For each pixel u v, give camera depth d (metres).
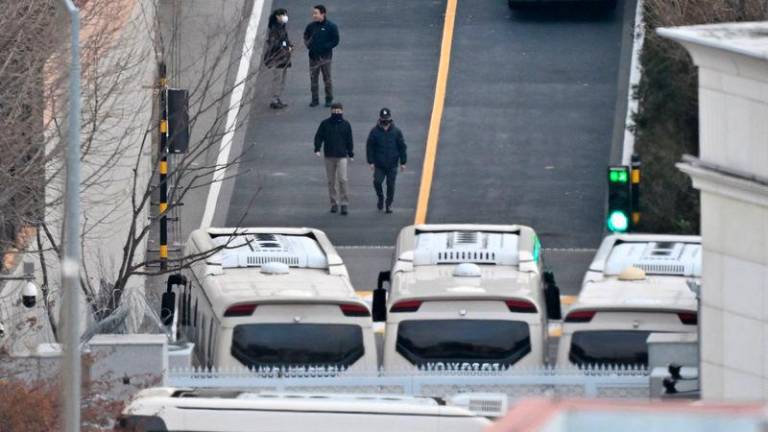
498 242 70.38
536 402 10.16
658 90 108.25
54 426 44.81
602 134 125.19
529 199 115.44
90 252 80.94
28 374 49.00
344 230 110.69
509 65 137.88
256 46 130.00
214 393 37.53
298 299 62.59
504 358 63.69
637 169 78.62
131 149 90.25
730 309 43.22
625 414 9.84
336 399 36.22
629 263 68.94
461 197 116.25
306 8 146.50
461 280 65.81
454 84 134.88
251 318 62.62
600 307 63.25
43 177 59.56
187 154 83.38
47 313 64.69
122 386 50.50
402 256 68.50
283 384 56.22
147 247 97.06
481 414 36.00
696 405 10.30
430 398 38.16
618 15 146.38
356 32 145.00
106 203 75.81
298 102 130.88
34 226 63.38
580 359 63.22
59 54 54.97
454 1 151.12
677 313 63.00
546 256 105.44
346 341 62.94
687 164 44.25
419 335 63.88
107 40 69.88
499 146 123.88
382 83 135.50
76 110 34.94
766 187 40.66
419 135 126.25
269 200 114.88
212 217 111.00
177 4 101.00
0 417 44.25
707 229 43.75
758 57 39.12
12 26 54.38
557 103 130.62
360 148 124.81
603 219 111.94
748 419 9.72
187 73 116.12
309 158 121.75
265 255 69.06
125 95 81.62
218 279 66.81
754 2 86.94
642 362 62.94
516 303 63.91
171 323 69.94
